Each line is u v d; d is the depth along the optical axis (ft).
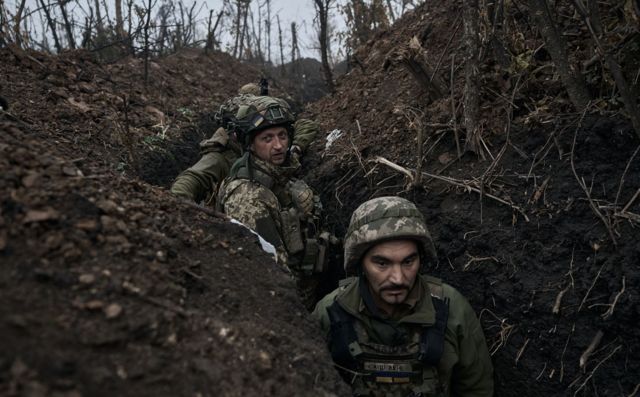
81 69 15.94
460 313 6.44
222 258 5.53
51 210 4.22
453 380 6.70
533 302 6.78
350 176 11.07
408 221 6.07
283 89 29.32
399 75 13.67
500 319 7.20
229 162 10.66
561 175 7.44
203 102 19.40
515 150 8.25
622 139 7.03
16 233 3.87
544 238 7.10
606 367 6.03
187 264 4.91
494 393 7.20
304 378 4.44
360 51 19.06
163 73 20.39
